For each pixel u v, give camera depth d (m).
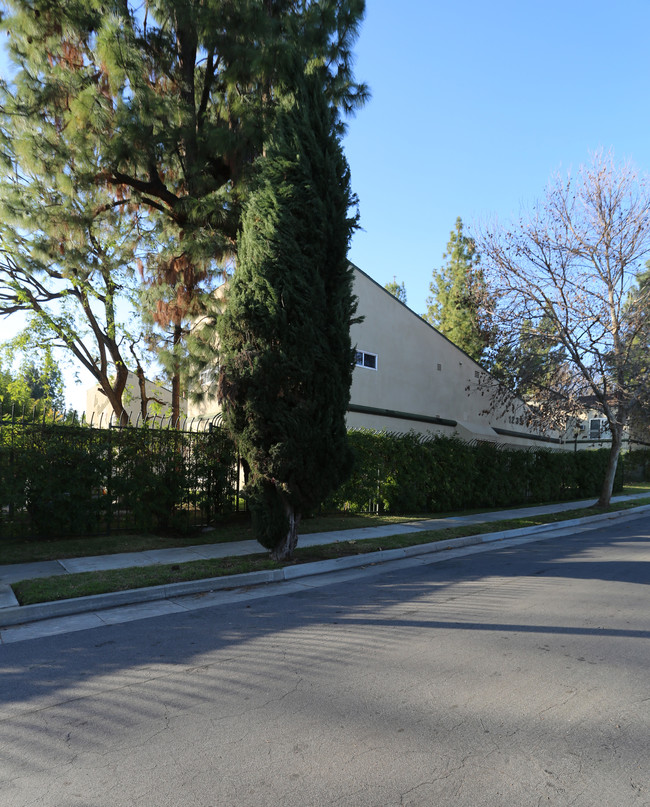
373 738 3.71
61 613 7.11
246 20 11.84
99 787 3.21
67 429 11.12
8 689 4.68
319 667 5.02
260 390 9.48
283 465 9.47
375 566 10.05
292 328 9.47
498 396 23.27
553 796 3.07
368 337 20.61
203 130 12.62
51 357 16.91
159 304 14.49
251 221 9.78
